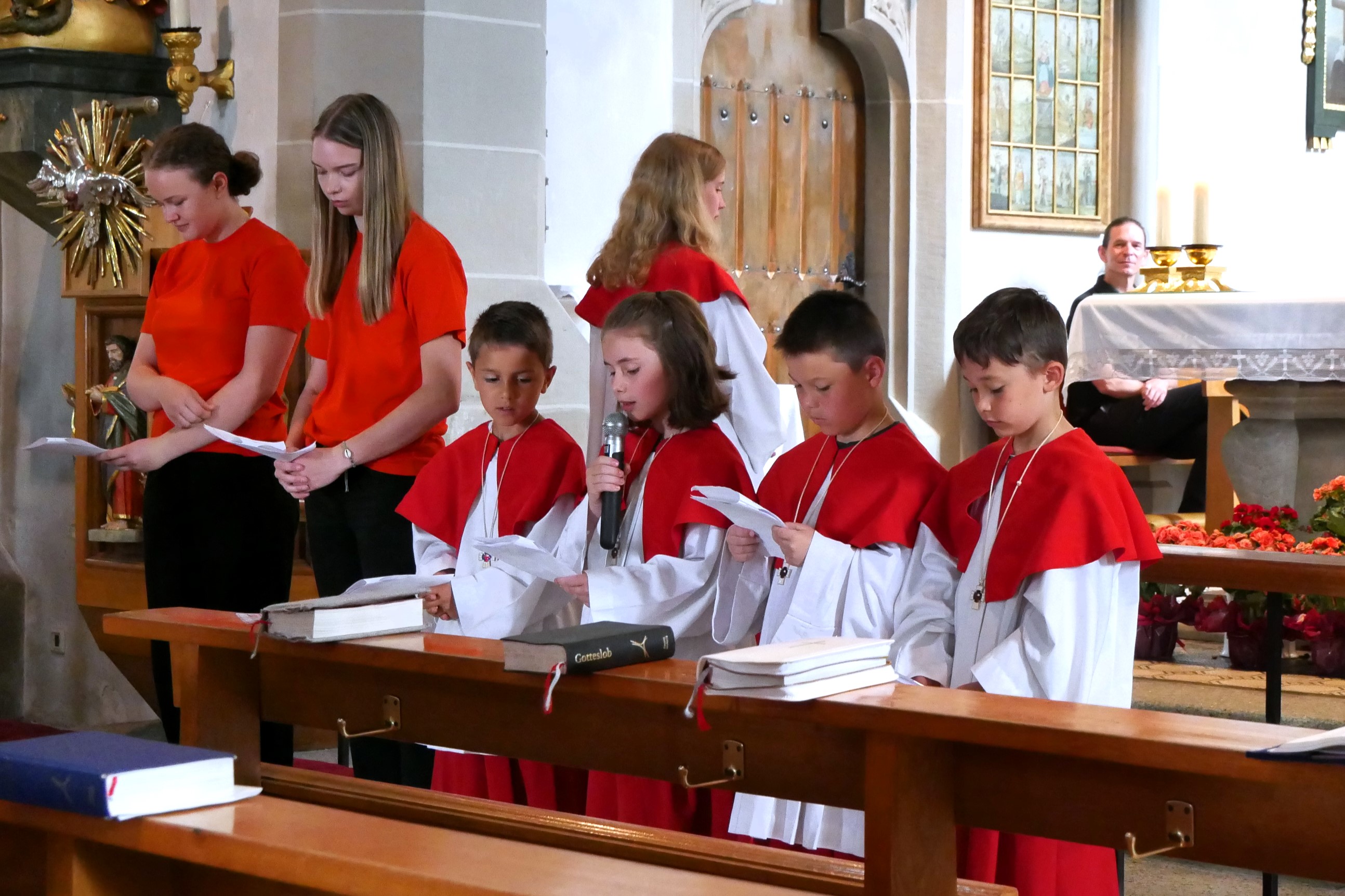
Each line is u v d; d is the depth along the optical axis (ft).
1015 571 8.63
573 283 22.59
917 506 9.49
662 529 9.95
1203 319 19.75
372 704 8.53
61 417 20.51
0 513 21.11
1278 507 17.62
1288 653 15.60
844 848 8.89
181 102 17.76
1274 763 5.47
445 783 10.95
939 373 28.17
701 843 7.21
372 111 11.68
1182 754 5.69
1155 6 29.86
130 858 7.26
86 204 17.65
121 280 17.76
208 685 8.87
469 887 5.98
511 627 10.62
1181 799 6.04
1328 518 16.85
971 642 8.93
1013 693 8.40
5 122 17.66
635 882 6.07
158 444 12.78
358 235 12.34
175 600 13.21
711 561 9.87
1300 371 19.16
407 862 6.25
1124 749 5.82
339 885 6.27
